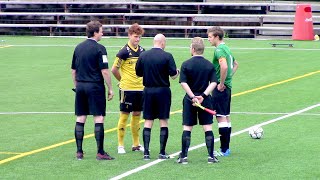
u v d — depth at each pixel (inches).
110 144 1026.1
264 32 2773.1
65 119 1232.8
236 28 2731.3
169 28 2778.1
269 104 1358.3
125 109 963.3
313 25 2800.2
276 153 954.7
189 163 898.1
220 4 2822.3
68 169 868.0
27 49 2342.5
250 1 2950.3
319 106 1333.7
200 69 889.5
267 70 1812.3
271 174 837.8
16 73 1818.4
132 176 829.2
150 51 916.0
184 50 2247.8
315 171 852.6
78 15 2869.1
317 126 1146.7
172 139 1056.8
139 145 983.6
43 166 885.2
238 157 932.6
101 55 916.0
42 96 1481.3
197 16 2805.1
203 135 1082.1
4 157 937.5
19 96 1481.3
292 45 2394.2
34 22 2933.1
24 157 938.1
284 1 2915.8
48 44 2502.5
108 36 2810.0
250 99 1413.6
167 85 917.2
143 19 2869.1
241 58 2058.3
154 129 1135.6
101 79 920.9
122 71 967.6
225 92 939.3
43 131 1124.5
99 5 2935.5
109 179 815.7
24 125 1176.8
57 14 2864.2
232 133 1096.2
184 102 895.1
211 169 864.3
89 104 917.8
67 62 2017.7
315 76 1707.7
